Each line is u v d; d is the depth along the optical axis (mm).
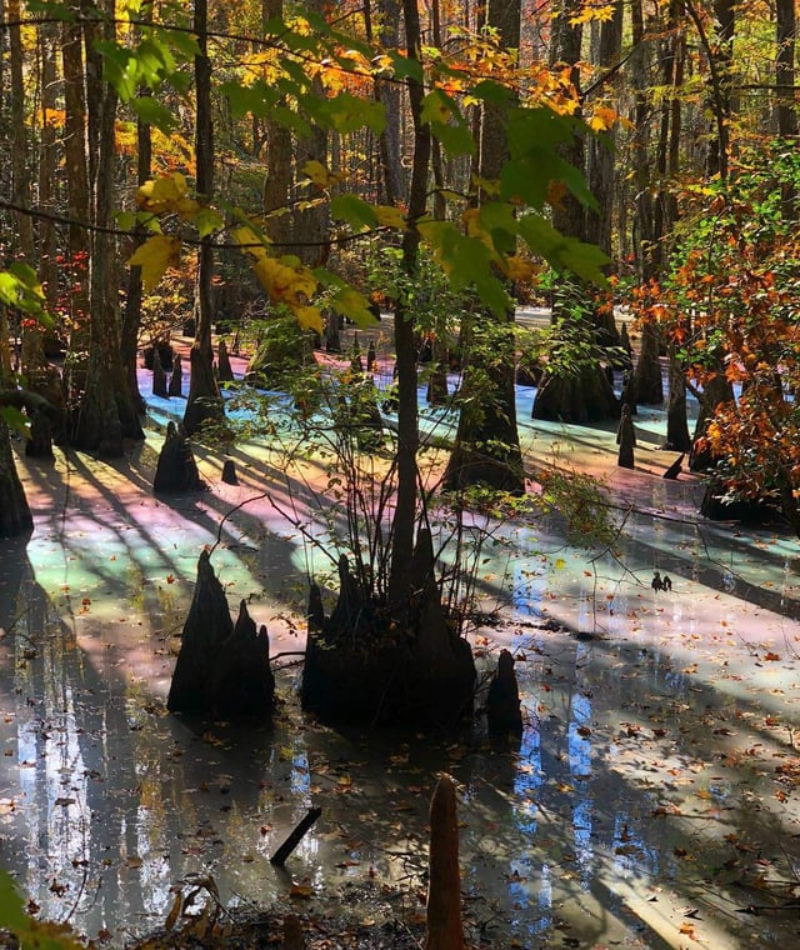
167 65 2232
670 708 8805
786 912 6023
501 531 13875
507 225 1971
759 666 9680
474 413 9453
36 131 28688
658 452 19656
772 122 25312
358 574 9125
